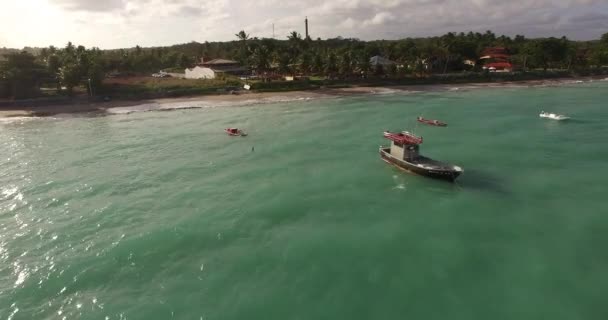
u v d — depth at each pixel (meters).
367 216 40.28
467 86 144.75
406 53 181.50
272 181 50.38
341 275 30.52
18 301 28.25
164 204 43.91
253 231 37.47
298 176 52.03
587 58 179.50
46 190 48.34
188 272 31.33
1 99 108.62
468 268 31.19
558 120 82.25
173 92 122.44
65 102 110.94
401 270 31.05
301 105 108.62
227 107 107.50
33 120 92.38
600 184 46.91
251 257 33.12
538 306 26.83
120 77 158.62
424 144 65.75
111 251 34.31
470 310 26.58
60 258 33.50
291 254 33.47
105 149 66.38
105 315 26.75
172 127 83.12
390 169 54.03
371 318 26.00
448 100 113.75
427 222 38.78
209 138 72.94
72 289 29.53
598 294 27.84
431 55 168.62
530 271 30.59
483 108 98.94
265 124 84.38
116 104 111.31
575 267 30.95
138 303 27.88
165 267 32.00
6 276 31.12
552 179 48.91
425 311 26.58
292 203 43.50
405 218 39.69
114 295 28.80
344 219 39.66
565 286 28.81
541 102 106.75
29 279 30.72
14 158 61.75
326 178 51.06
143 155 62.75
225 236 36.59
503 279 29.73
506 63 174.38
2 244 35.84
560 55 165.12
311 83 137.62
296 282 29.80
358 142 68.06
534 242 34.69
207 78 146.25
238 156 61.38
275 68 156.75
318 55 149.12
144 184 50.16
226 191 47.31
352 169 54.28
